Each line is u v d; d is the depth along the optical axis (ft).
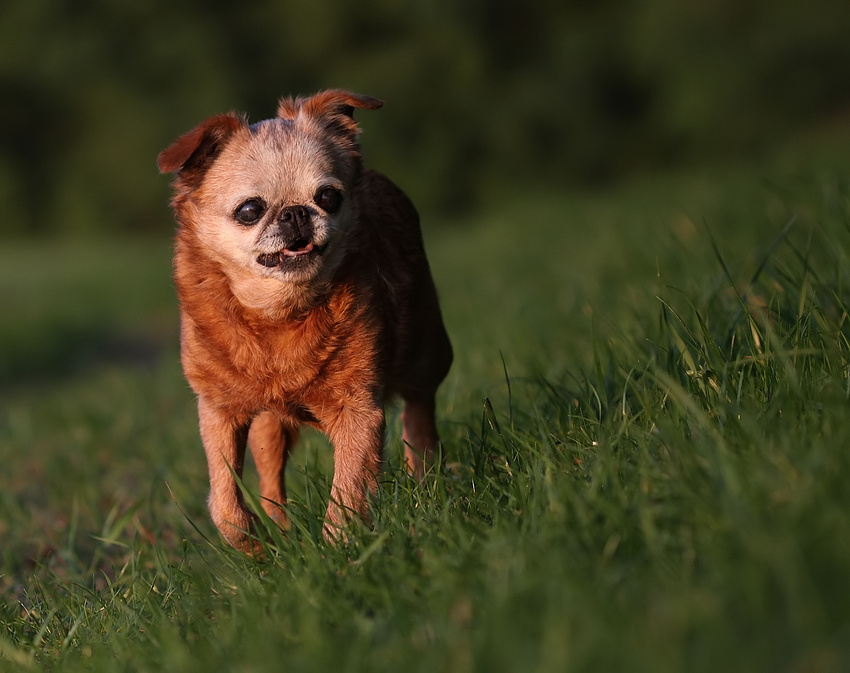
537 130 264.11
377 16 283.79
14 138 301.84
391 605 18.67
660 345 27.86
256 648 18.16
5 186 293.64
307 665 17.04
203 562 24.98
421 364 31.45
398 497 24.13
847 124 170.71
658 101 253.44
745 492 17.94
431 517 21.95
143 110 285.43
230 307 27.04
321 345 26.81
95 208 294.66
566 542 18.60
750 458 19.03
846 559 15.39
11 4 300.81
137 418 57.52
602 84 266.16
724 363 24.06
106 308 129.39
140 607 23.76
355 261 27.30
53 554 34.73
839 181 36.70
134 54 288.71
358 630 18.35
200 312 27.45
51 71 289.53
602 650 14.97
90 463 45.44
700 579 16.58
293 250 26.03
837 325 24.53
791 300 27.37
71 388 87.10
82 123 302.25
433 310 31.83
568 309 48.75
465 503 23.18
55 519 39.11
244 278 26.76
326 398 27.55
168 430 50.93
